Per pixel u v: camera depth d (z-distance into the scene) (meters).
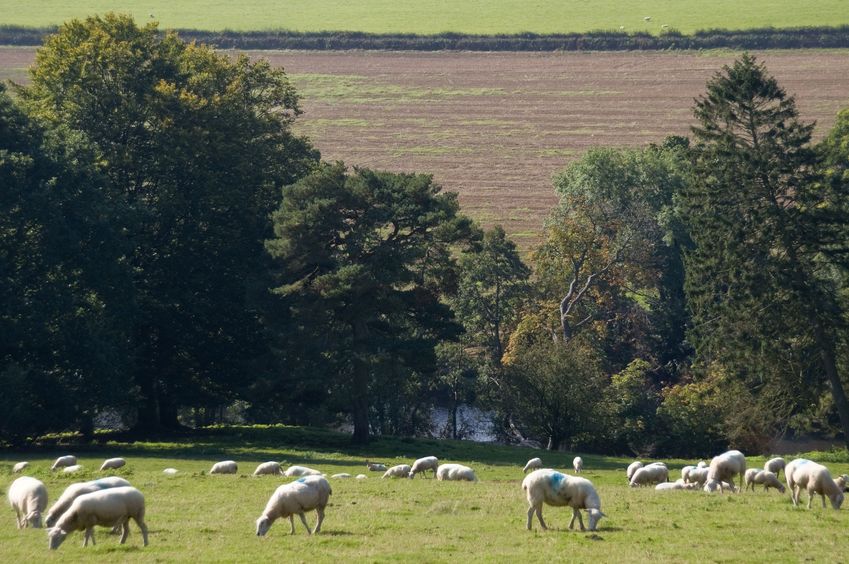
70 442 82.56
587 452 94.75
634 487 51.69
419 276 83.81
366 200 81.44
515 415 99.50
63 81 88.12
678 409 93.69
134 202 86.25
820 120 184.00
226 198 89.81
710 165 82.62
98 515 32.94
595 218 125.44
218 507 43.44
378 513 41.34
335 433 89.94
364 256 81.62
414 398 108.94
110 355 76.12
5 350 74.19
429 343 81.88
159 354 90.31
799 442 101.06
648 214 125.44
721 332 83.25
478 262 117.00
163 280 88.12
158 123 88.94
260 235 90.56
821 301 79.06
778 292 80.12
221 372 91.62
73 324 76.31
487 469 67.44
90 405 76.38
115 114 87.25
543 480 36.69
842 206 79.75
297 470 56.69
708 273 83.25
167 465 65.38
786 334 80.81
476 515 40.78
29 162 74.69
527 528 36.78
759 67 82.12
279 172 97.19
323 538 34.94
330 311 81.56
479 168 190.00
